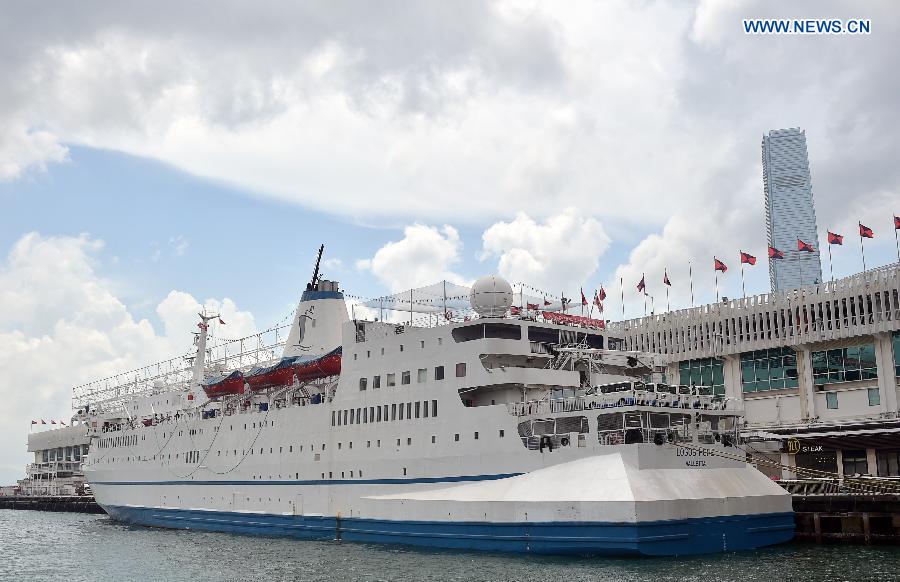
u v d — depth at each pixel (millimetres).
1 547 58250
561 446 39250
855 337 62844
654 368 47844
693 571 33875
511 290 47094
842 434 56188
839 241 63656
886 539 42969
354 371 50719
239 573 40031
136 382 85625
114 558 49094
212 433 62031
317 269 63312
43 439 150250
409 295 54875
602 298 59656
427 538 42469
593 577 32938
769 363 68250
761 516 39688
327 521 49969
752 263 66875
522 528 38062
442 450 44094
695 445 39406
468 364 43938
